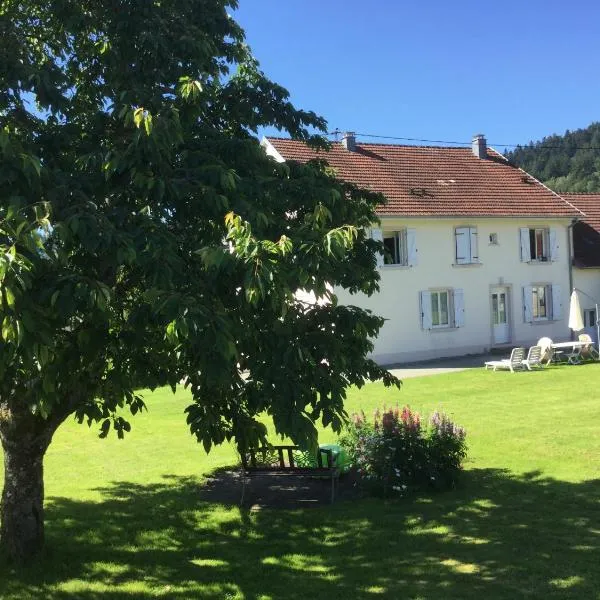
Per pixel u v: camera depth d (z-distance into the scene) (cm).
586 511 675
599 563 543
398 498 750
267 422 1177
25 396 433
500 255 2570
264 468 770
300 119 590
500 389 1616
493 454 931
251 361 399
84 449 1066
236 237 344
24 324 300
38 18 588
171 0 566
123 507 754
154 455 1017
